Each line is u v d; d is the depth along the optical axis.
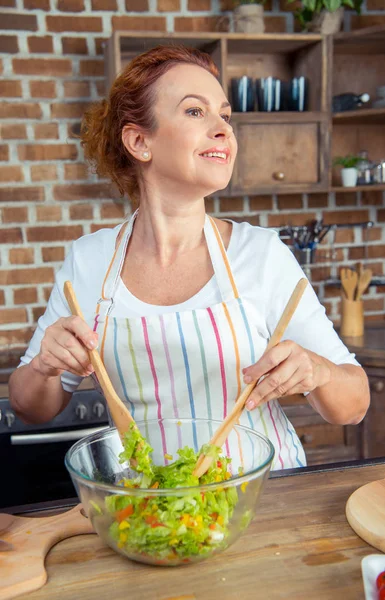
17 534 0.93
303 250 2.76
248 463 1.00
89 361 1.08
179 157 1.24
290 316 1.01
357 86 2.77
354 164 2.66
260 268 1.35
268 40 2.46
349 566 0.84
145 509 0.82
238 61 2.64
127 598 0.79
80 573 0.85
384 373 2.38
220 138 1.23
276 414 1.38
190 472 0.90
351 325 2.64
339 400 1.24
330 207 2.85
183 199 1.30
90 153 1.46
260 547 0.89
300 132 2.53
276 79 2.49
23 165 2.51
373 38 2.50
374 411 2.41
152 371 1.32
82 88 2.53
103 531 0.85
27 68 2.47
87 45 2.52
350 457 2.48
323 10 2.50
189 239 1.36
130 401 1.37
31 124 2.50
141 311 1.33
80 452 0.95
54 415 1.43
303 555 0.87
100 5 2.51
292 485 1.08
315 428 2.46
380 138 2.83
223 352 1.30
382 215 2.91
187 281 1.35
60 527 0.94
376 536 0.87
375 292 2.93
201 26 2.61
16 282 2.56
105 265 1.42
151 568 0.85
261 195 2.77
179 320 1.29
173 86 1.24
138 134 1.29
